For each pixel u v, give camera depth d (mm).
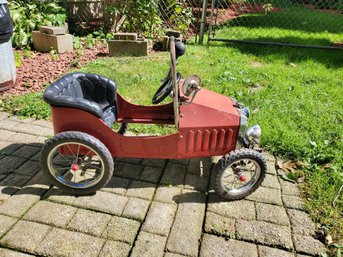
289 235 2324
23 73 4738
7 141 3178
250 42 6711
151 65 5238
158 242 2191
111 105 2943
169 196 2605
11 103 3842
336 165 3061
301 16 10227
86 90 2914
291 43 6965
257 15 10055
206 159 3090
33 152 3035
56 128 2512
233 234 2299
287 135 3414
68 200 2482
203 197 2625
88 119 2451
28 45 5715
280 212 2525
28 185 2609
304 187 2812
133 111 3041
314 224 2436
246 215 2475
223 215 2463
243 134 2543
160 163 2992
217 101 2613
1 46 3936
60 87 2609
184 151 2604
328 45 6965
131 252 2111
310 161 3135
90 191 2520
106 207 2441
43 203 2439
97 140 2402
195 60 5586
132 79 4613
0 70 4012
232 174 2752
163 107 3020
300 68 5598
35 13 6242
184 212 2455
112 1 6855
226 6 10938
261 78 5000
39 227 2234
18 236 2156
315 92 4625
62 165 2861
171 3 7156
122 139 2525
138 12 6555
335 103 4324
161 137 2529
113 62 5328
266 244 2250
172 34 6293
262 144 3342
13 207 2375
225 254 2150
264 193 2715
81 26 7266
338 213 2545
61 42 5629
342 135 3525
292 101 4242
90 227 2268
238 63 5648
